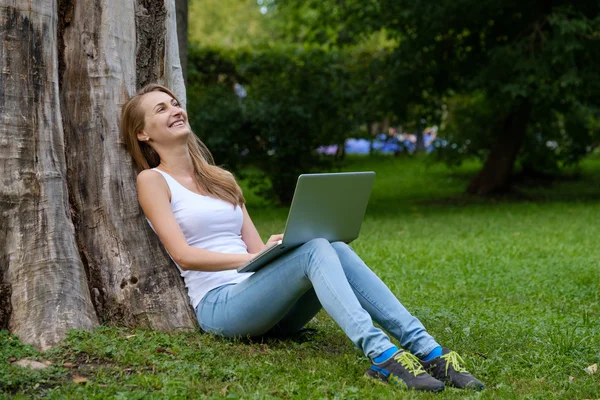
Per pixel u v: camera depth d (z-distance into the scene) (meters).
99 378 3.43
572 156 20.09
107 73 4.33
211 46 19.44
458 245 10.18
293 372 3.73
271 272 3.93
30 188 3.93
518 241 10.66
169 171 4.28
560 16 14.58
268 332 4.43
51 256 3.93
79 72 4.29
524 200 17.58
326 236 4.01
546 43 14.76
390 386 3.56
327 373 3.71
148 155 4.38
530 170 21.05
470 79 16.05
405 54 16.23
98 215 4.26
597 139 20.05
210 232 4.25
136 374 3.52
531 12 15.86
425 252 9.37
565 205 16.16
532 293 6.92
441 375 3.69
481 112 18.89
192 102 16.41
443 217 14.32
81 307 3.97
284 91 16.25
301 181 3.64
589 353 4.46
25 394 3.24
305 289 3.94
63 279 3.94
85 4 4.30
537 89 15.35
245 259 4.02
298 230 3.83
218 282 4.21
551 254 9.44
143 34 4.63
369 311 3.88
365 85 17.05
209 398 3.28
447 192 19.59
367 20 17.11
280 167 16.17
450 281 7.49
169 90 4.45
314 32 19.11
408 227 12.69
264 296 3.95
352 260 3.92
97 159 4.28
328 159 17.06
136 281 4.23
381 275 7.64
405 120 17.81
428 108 18.55
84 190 4.26
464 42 16.78
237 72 19.28
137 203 4.33
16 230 3.88
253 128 15.65
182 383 3.40
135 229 4.30
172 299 4.25
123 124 4.32
